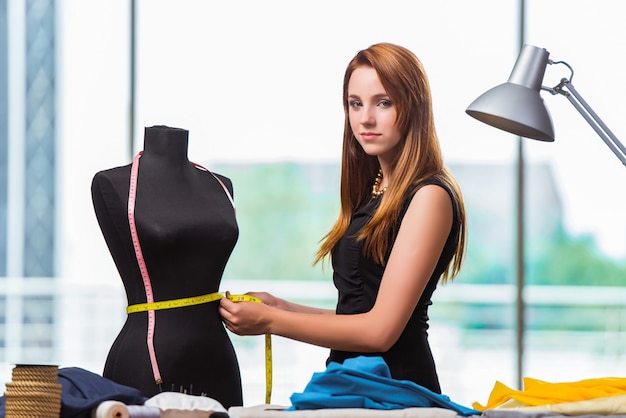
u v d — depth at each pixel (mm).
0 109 5828
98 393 2186
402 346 2668
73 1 5773
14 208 5863
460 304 5906
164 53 5699
